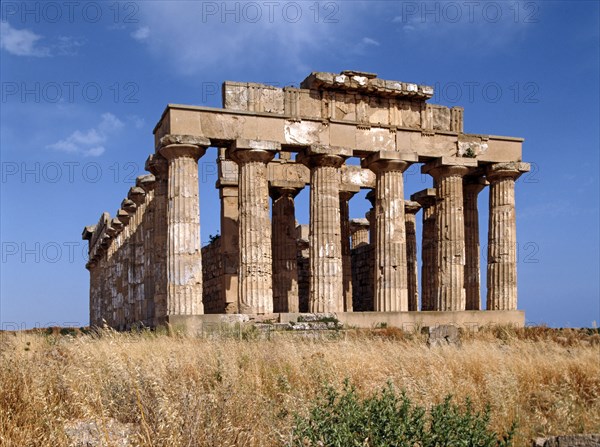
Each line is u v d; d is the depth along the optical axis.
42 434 10.48
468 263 40.28
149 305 38.12
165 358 15.66
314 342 23.41
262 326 29.67
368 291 47.81
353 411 9.79
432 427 9.75
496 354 19.20
